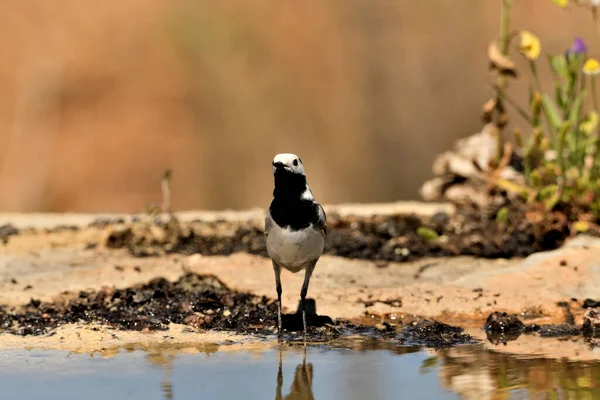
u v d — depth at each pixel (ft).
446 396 23.36
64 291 34.99
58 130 97.60
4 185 94.43
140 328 31.12
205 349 28.60
